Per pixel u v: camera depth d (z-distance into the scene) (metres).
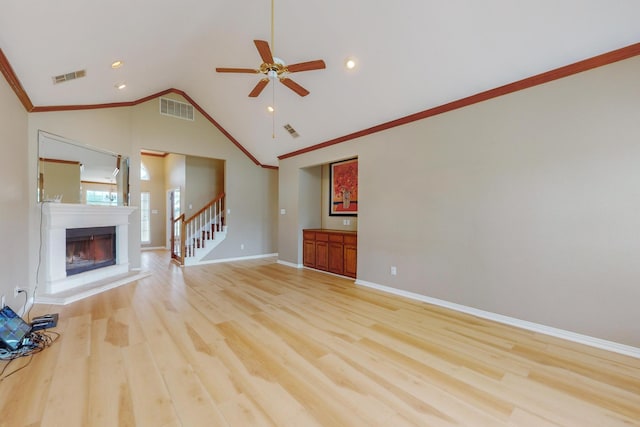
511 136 2.98
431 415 1.64
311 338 2.64
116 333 2.69
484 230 3.19
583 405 1.74
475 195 3.26
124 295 3.95
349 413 1.65
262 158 7.03
